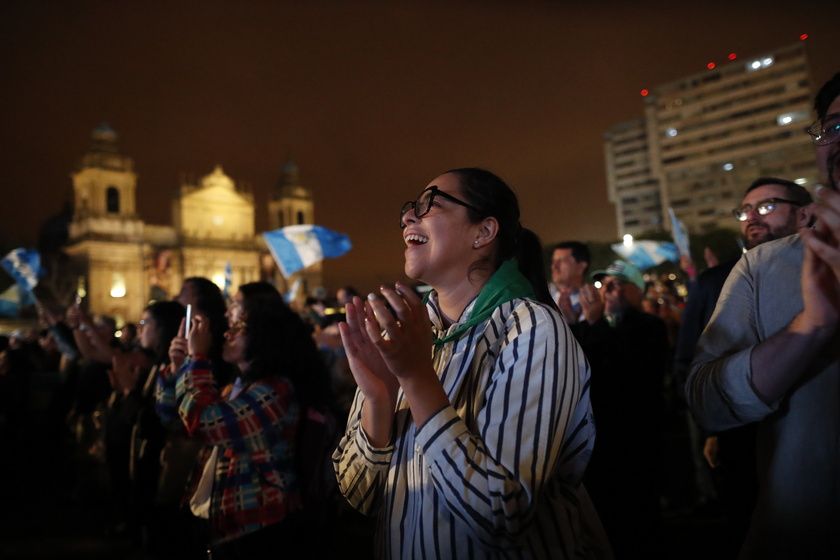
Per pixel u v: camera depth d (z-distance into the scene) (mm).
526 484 1157
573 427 1414
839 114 1300
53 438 8453
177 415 3211
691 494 5609
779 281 1479
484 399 1338
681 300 13344
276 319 2850
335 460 1675
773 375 1294
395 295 1247
